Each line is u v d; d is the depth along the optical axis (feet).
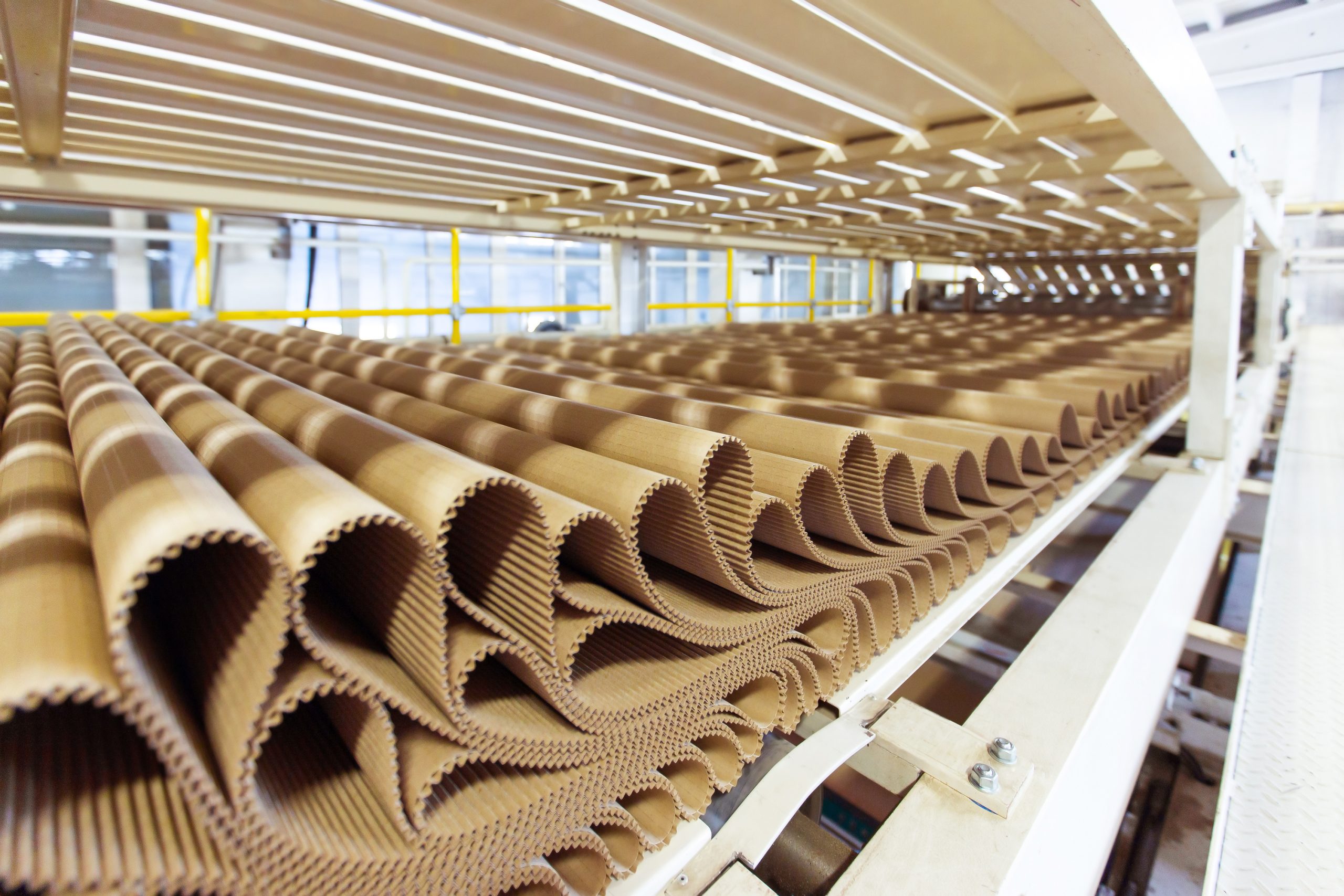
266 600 1.84
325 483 2.37
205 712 1.92
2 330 11.60
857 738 3.53
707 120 6.93
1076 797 3.66
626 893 2.68
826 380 7.95
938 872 2.83
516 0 4.29
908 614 4.23
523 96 6.06
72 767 1.86
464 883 2.27
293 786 2.21
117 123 6.64
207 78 5.56
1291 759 5.17
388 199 11.30
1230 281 8.25
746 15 4.46
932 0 4.26
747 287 30.30
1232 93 27.96
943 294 25.13
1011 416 6.19
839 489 3.58
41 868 1.52
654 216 12.84
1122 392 7.72
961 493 5.13
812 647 3.58
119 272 16.60
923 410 6.91
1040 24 2.94
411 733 2.37
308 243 14.12
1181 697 9.91
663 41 4.91
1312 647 6.56
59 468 3.58
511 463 3.61
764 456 3.71
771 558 3.92
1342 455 12.21
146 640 2.00
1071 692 3.99
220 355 7.59
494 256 22.63
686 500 2.94
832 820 6.38
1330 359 22.18
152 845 1.72
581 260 16.05
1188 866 7.50
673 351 12.17
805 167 8.21
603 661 3.07
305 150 7.85
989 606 8.36
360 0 4.28
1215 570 13.21
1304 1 25.03
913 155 7.39
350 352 8.59
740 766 3.30
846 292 35.40
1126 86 3.73
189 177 9.29
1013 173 8.85
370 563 2.59
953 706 6.83
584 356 11.58
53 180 8.38
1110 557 5.86
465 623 2.49
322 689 1.89
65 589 1.98
